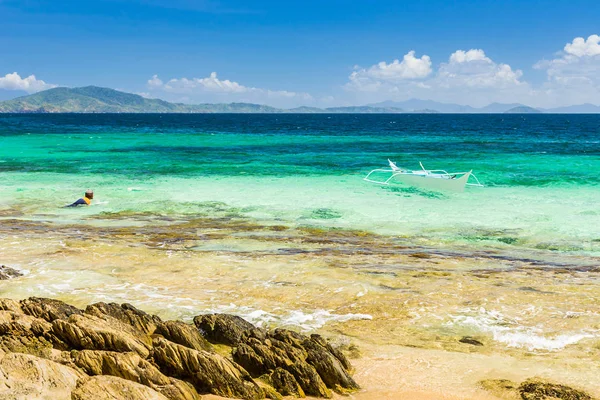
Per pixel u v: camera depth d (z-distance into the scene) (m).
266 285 13.45
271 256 15.95
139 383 8.13
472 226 20.12
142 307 12.01
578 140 70.25
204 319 10.58
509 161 42.78
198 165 39.06
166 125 125.44
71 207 23.44
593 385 8.73
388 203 24.38
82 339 9.30
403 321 11.38
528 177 32.94
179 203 24.33
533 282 13.70
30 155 45.19
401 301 12.38
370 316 11.63
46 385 7.82
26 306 10.68
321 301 12.44
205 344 9.81
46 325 9.72
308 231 19.34
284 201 24.83
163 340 8.98
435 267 15.03
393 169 33.38
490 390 8.68
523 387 8.70
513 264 15.45
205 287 13.34
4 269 14.12
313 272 14.43
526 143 64.12
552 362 9.59
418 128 114.00
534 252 16.86
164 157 44.94
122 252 16.25
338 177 32.78
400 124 145.25
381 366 9.52
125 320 10.38
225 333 10.25
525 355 9.88
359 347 10.24
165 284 13.55
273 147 57.25
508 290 13.05
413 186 29.20
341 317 11.59
